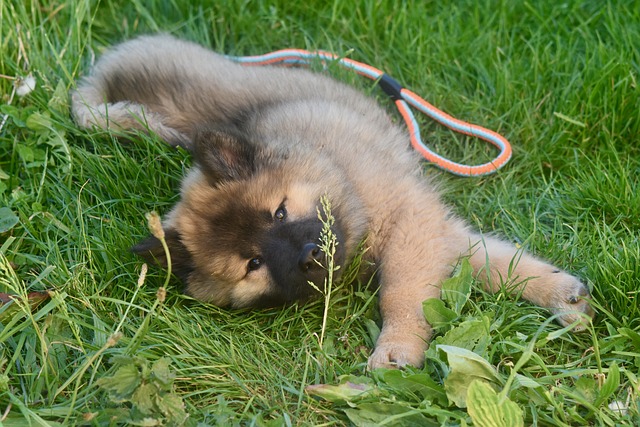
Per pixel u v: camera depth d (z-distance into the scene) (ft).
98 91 4.53
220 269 3.83
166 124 4.37
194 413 3.43
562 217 4.05
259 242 3.78
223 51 4.85
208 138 3.84
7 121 4.28
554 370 3.51
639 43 4.48
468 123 4.41
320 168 3.91
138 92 4.46
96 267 3.89
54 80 4.48
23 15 4.53
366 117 4.30
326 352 3.64
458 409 3.40
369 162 4.04
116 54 4.62
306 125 4.15
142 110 4.21
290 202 3.82
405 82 4.64
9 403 3.42
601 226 3.98
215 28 4.88
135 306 3.61
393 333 3.67
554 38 4.61
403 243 3.87
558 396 3.42
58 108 4.34
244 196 3.83
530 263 3.81
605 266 3.72
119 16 4.96
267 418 3.46
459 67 4.59
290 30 4.86
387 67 4.69
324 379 3.57
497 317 3.68
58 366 3.57
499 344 3.55
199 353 3.63
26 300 3.53
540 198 4.13
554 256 3.91
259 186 3.83
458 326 3.55
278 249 3.75
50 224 3.97
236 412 3.47
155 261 3.84
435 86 4.56
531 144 4.36
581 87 4.40
